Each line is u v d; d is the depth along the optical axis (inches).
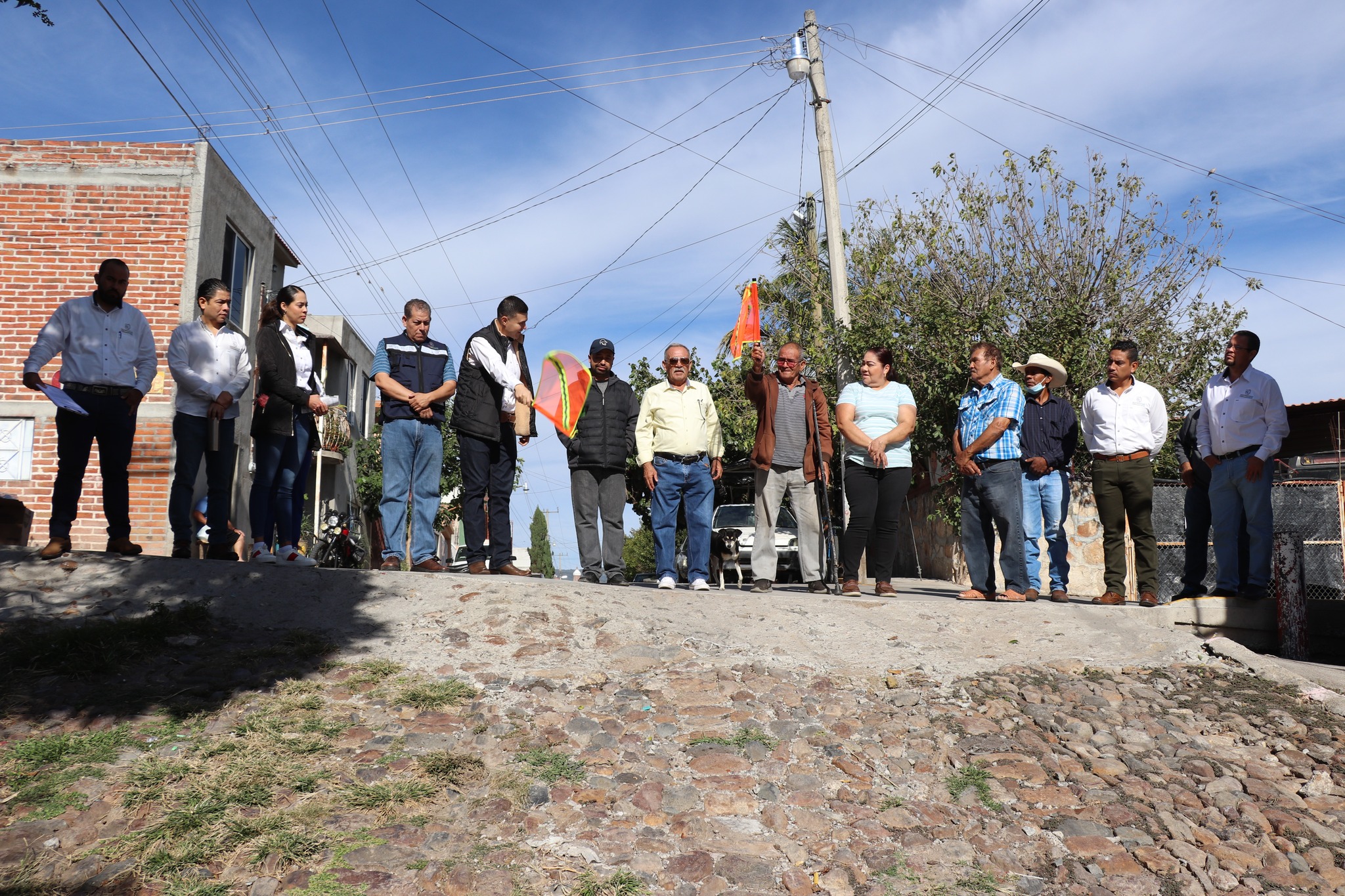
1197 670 212.7
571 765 146.6
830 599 256.4
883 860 129.5
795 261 709.9
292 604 202.2
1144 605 269.9
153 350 236.7
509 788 137.5
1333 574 428.5
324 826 123.4
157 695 158.1
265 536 247.9
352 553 525.0
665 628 210.1
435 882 114.2
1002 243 589.9
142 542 412.2
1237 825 144.6
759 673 190.5
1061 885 127.5
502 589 220.5
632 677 184.2
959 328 558.6
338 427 727.1
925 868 128.7
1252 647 265.0
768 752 156.5
